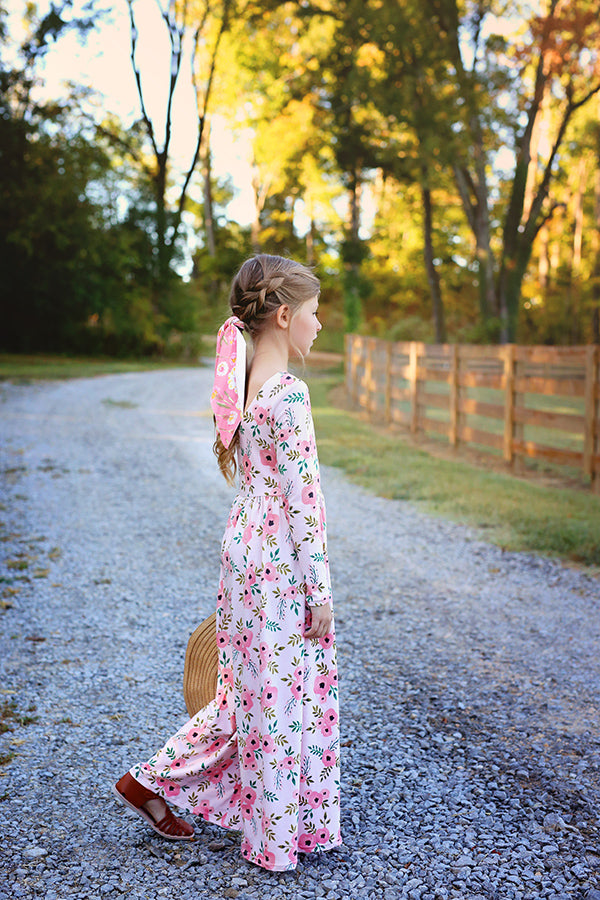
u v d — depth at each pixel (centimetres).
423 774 273
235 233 5812
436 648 394
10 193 2925
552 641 402
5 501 729
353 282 3419
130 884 212
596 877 216
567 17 2295
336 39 2622
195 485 827
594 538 584
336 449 1081
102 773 272
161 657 380
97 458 980
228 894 209
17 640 399
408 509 721
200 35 3275
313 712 219
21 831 236
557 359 864
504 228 2627
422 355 1259
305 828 221
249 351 224
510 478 880
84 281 3111
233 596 218
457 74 2355
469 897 208
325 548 213
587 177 4125
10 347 3231
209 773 226
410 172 2553
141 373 2634
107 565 537
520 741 297
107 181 3194
